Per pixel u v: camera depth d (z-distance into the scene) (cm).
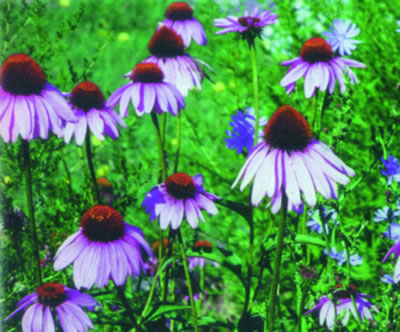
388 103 131
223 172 143
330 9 136
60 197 108
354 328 112
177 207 97
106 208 90
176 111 101
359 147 133
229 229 138
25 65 89
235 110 140
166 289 105
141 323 97
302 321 103
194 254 100
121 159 110
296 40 140
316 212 94
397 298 95
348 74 106
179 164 152
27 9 114
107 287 104
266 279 133
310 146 86
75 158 167
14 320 97
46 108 89
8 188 101
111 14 309
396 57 131
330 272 92
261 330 103
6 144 104
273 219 110
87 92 99
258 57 150
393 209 96
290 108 86
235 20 106
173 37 108
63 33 116
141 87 101
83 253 89
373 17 136
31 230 90
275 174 84
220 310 137
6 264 101
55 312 89
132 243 90
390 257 96
